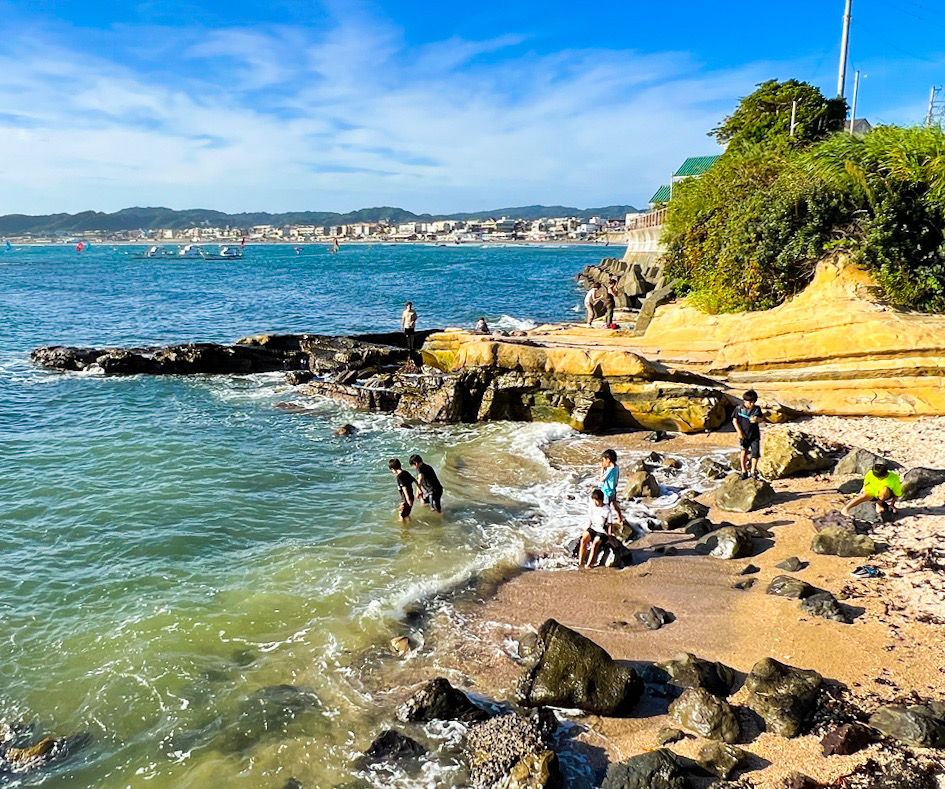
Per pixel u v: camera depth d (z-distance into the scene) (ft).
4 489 46.57
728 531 36.94
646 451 55.83
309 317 151.23
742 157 85.56
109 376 86.12
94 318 147.84
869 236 58.95
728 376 61.57
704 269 81.05
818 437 50.83
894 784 19.61
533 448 57.62
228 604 32.78
